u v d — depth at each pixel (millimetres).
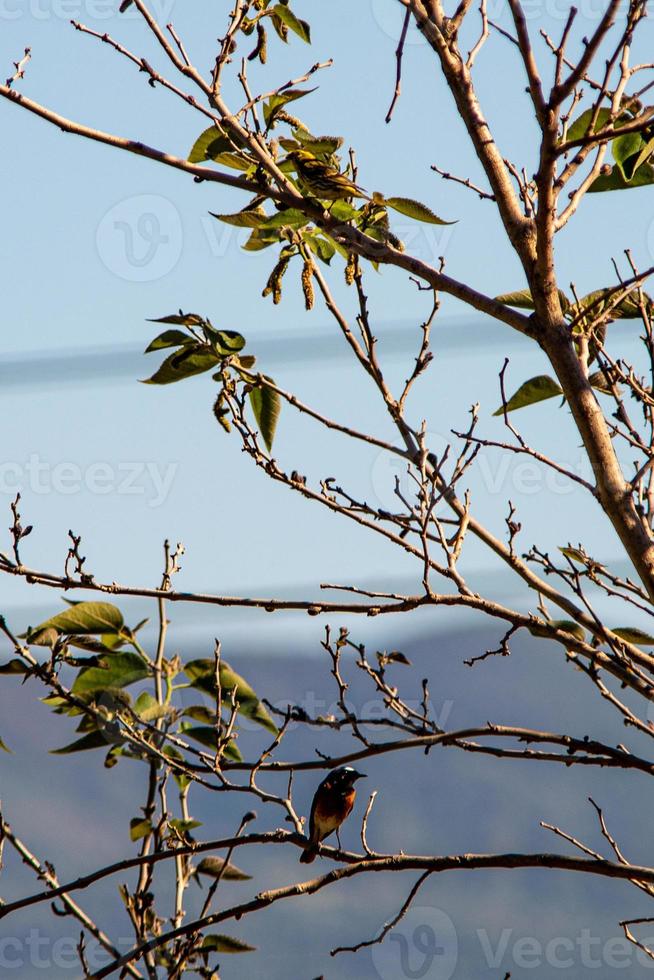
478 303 8383
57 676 8961
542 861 8234
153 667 9219
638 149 8125
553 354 8180
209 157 8523
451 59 8383
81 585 8289
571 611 8688
